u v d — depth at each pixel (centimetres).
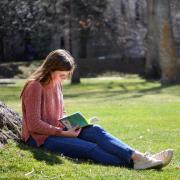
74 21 4628
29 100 886
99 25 5472
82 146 884
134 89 3775
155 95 3161
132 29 5988
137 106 2491
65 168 817
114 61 5666
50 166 812
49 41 5722
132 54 5988
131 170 859
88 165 856
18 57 5928
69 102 2809
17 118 993
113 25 5766
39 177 764
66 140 891
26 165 800
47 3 4500
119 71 5594
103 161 886
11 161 807
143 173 848
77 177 780
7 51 5909
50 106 913
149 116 2055
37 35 5203
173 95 3136
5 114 941
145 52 5312
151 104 2588
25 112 898
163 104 2575
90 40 5981
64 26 4669
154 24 4669
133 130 1630
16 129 936
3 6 4459
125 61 5656
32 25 4606
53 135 895
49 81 902
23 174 771
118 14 5800
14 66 5406
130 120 1931
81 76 5475
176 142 1341
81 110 2333
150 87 3878
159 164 877
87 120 907
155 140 1387
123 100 2872
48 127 887
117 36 5884
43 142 895
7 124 924
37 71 903
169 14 3975
